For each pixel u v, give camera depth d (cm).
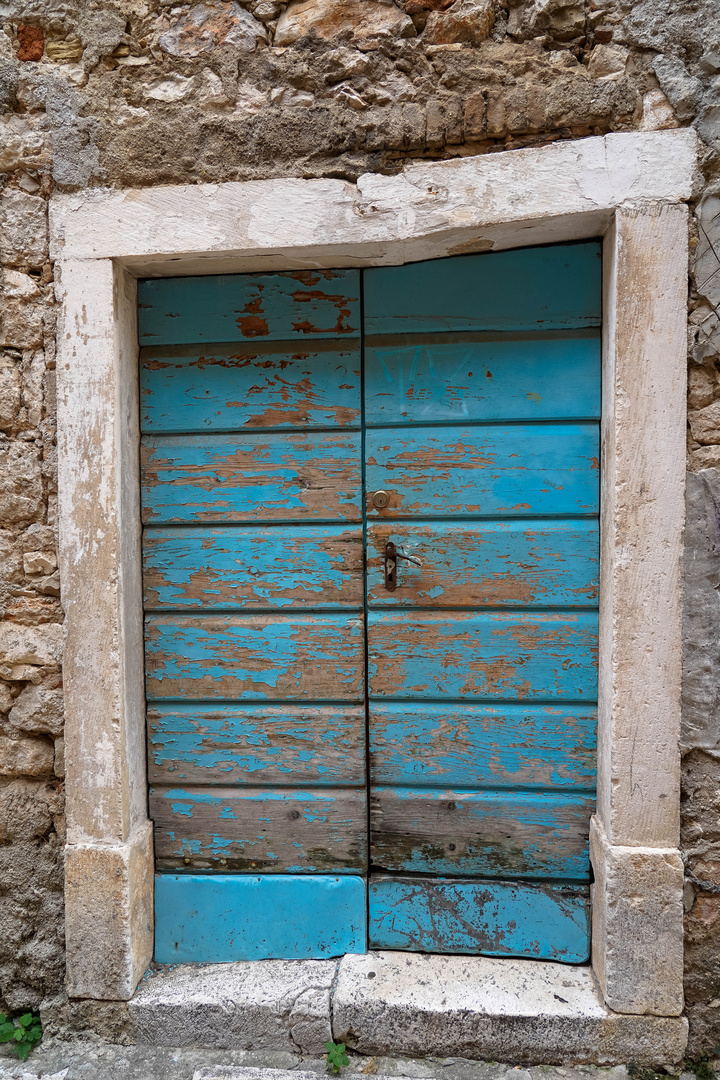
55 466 202
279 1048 197
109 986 201
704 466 184
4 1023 205
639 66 180
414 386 207
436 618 209
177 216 194
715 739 185
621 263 180
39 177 198
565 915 207
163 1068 192
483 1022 191
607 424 193
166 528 216
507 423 206
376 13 189
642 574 184
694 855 187
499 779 209
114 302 198
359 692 212
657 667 185
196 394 213
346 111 189
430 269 205
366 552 211
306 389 210
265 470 212
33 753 206
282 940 216
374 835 215
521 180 184
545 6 182
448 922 212
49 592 204
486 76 185
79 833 202
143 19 195
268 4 192
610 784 188
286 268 208
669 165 178
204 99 193
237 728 216
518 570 206
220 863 218
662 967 186
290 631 213
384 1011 193
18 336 201
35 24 199
